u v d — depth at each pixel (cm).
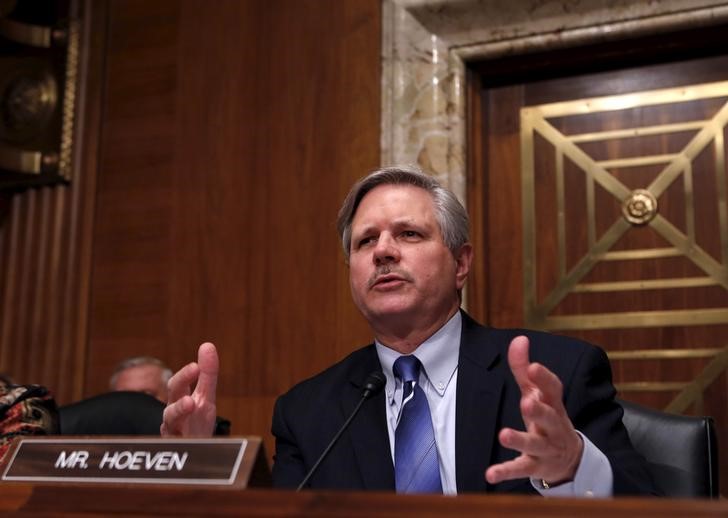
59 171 416
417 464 169
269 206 383
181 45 414
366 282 188
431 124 359
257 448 104
